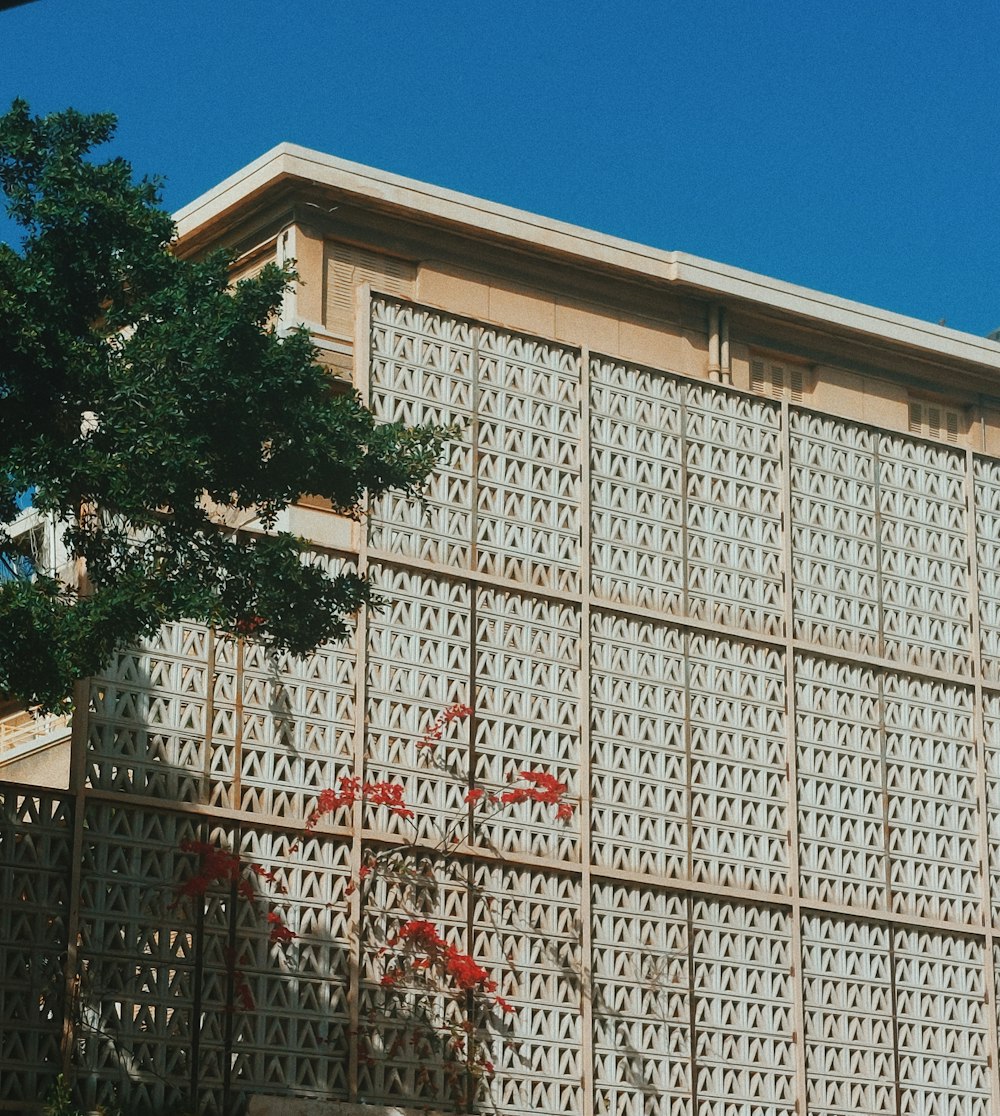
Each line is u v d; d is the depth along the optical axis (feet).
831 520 92.32
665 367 91.76
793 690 88.84
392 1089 75.25
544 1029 79.00
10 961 68.59
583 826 81.66
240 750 74.84
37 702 62.08
